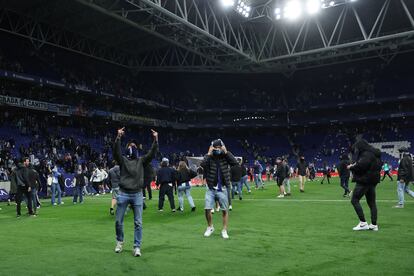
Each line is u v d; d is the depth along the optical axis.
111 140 45.09
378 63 55.44
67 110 40.75
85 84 43.25
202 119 58.62
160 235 9.29
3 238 9.42
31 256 7.34
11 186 14.61
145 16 35.28
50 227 11.21
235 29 42.94
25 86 39.78
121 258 7.02
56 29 39.72
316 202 16.11
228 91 61.31
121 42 44.28
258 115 59.44
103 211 15.35
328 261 6.47
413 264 6.18
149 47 46.72
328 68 57.62
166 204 17.19
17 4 34.06
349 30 45.56
